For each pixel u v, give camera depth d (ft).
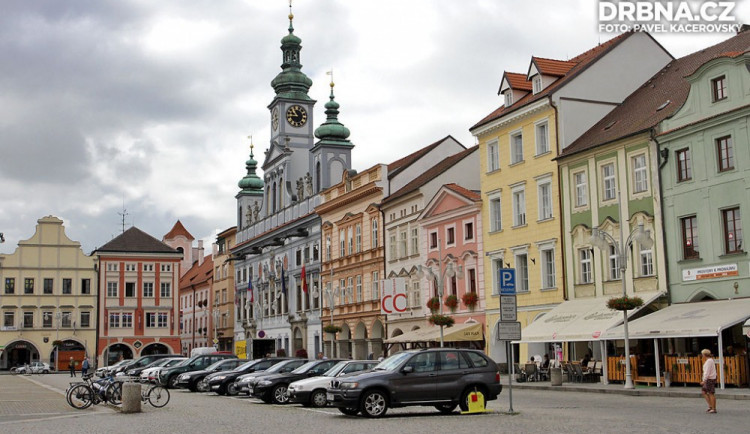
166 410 105.29
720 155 132.26
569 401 106.63
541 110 170.60
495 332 181.37
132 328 368.89
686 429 68.23
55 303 360.48
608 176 154.10
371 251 237.04
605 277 152.15
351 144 285.84
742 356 115.34
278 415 94.22
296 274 294.87
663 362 130.21
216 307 397.39
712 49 162.91
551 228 166.71
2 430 80.18
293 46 332.80
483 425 75.31
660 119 144.05
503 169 182.60
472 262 190.90
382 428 74.95
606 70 172.76
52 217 365.61
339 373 110.22
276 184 325.42
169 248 379.35
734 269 127.85
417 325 212.64
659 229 141.38
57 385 204.54
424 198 210.79
